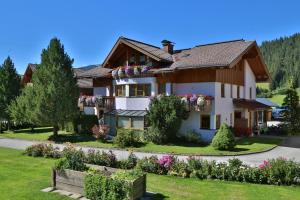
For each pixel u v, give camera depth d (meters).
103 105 33.62
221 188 12.92
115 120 31.20
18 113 33.78
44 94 29.06
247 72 35.06
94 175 11.45
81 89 44.69
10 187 12.99
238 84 32.62
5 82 38.12
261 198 11.63
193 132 27.33
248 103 33.09
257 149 23.56
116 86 33.00
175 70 28.06
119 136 25.89
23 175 14.98
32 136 32.94
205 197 11.79
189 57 30.92
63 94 29.86
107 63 33.91
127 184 10.86
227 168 14.46
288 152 23.05
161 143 26.52
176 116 26.16
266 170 13.89
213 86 27.58
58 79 29.88
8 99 38.00
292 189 12.83
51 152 19.73
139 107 30.39
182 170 14.89
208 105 26.81
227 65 25.55
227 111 29.78
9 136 33.72
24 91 32.72
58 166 12.71
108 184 11.04
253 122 35.88
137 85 30.98
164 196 11.88
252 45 30.42
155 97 27.34
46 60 30.95
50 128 40.56
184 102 26.78
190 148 24.27
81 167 12.82
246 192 12.37
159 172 15.31
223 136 23.31
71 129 34.94
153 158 16.02
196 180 14.16
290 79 38.09
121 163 16.16
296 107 36.66
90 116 33.44
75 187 12.23
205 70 28.02
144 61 32.06
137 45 30.98
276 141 27.92
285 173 13.57
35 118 29.55
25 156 20.36
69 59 31.84
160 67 30.31
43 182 13.67
